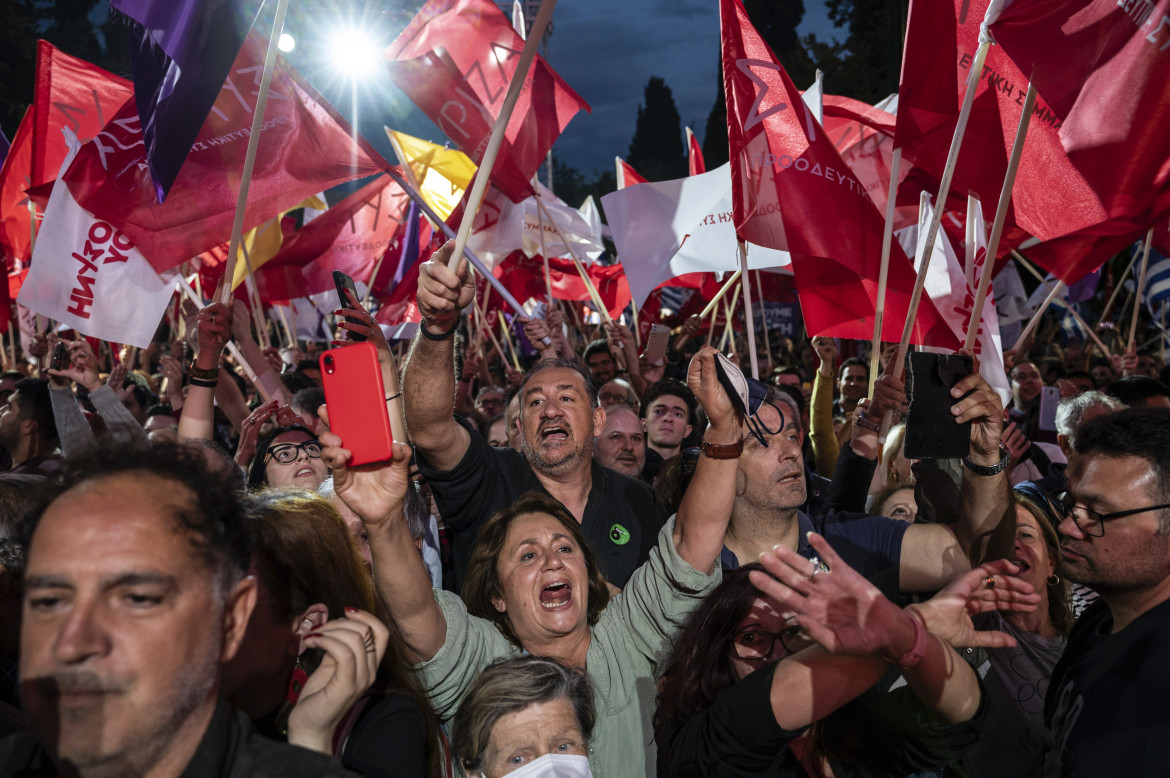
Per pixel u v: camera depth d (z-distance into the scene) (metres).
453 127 5.46
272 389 5.08
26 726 1.72
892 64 10.55
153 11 3.62
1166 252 5.04
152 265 4.09
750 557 3.03
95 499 1.20
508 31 5.51
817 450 5.69
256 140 3.51
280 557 1.80
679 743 1.93
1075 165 2.90
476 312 8.30
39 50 5.42
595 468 3.71
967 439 2.39
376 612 2.15
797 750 2.06
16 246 6.00
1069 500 2.01
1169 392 4.93
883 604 1.63
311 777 1.29
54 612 1.17
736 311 11.16
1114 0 2.81
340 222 8.07
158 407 5.80
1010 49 2.85
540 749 2.04
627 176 8.80
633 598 2.54
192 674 1.20
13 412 4.66
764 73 4.12
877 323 3.66
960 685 1.77
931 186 4.48
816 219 4.04
